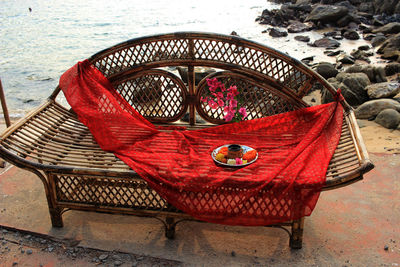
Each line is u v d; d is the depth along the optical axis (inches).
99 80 153.4
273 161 120.1
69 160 121.4
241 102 157.9
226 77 153.3
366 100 226.4
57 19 684.1
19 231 124.1
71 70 149.9
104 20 658.8
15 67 375.6
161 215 116.1
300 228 110.5
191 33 147.6
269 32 513.0
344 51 398.0
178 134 142.7
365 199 135.5
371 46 428.8
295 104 151.5
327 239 117.3
